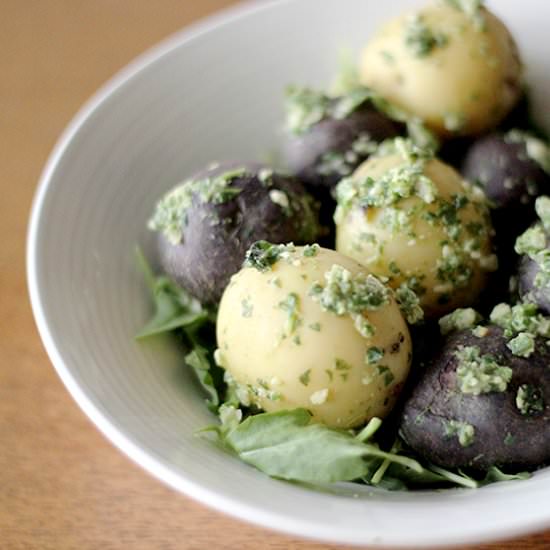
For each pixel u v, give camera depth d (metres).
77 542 0.32
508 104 0.38
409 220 0.33
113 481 0.33
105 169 0.37
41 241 0.34
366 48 0.39
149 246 0.37
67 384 0.31
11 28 0.49
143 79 0.39
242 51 0.41
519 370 0.30
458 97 0.37
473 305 0.34
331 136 0.36
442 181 0.33
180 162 0.39
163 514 0.33
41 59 0.47
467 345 0.31
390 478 0.31
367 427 0.30
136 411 0.31
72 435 0.35
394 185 0.33
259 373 0.31
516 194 0.36
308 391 0.31
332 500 0.29
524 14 0.40
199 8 0.49
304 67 0.41
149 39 0.48
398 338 0.31
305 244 0.34
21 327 0.38
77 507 0.33
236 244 0.33
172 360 0.34
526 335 0.31
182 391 0.33
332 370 0.30
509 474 0.30
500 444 0.30
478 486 0.30
